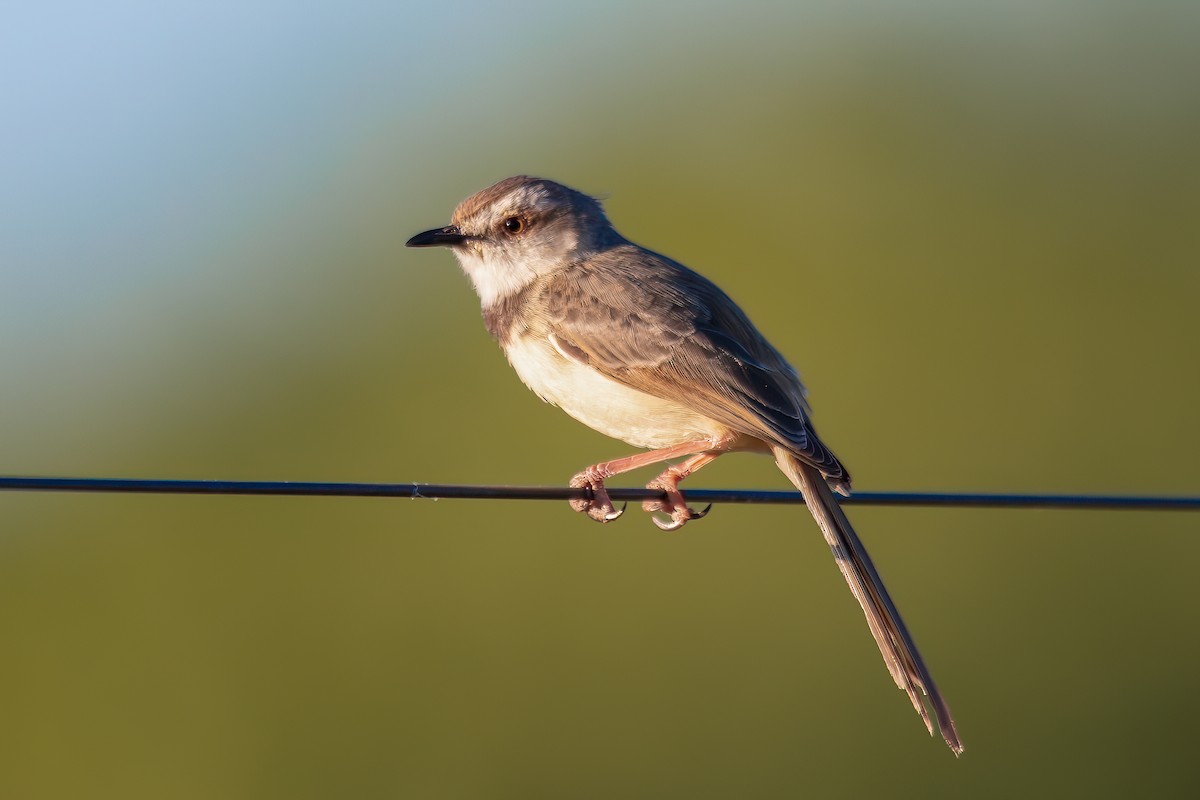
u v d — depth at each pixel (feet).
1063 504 34.50
